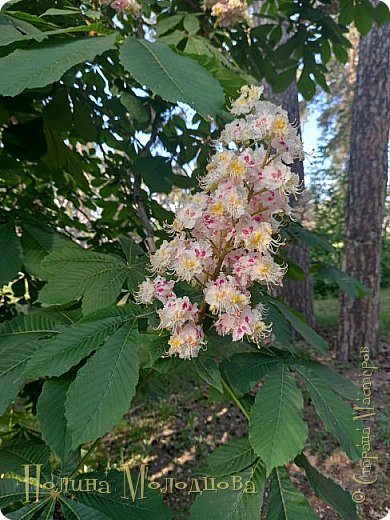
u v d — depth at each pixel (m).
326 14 0.72
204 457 0.97
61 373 0.27
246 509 0.27
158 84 0.26
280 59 0.71
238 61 0.69
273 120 0.29
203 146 0.59
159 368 0.28
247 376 0.31
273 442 0.25
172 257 0.30
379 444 0.97
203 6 0.59
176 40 0.48
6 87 0.25
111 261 0.37
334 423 0.27
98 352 0.27
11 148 0.55
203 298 0.31
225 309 0.28
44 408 0.28
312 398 0.28
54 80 0.26
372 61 1.59
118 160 0.71
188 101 0.26
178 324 0.28
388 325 1.98
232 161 0.28
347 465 0.92
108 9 0.52
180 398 1.21
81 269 0.35
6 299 0.65
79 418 0.24
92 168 0.73
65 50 0.28
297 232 0.59
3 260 0.40
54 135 0.60
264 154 0.30
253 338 0.30
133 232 0.73
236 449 0.30
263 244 0.28
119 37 0.32
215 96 0.27
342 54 0.75
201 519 0.27
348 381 0.32
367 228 1.60
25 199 0.66
